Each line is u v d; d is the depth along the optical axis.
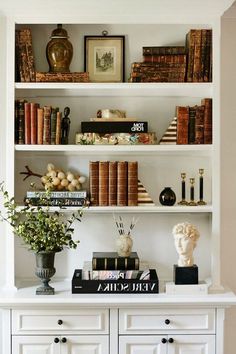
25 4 2.98
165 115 3.37
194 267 3.02
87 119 3.36
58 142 3.12
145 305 2.91
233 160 3.34
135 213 3.37
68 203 3.11
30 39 3.11
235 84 3.32
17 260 3.35
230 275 3.36
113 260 3.03
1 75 3.25
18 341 2.94
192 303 2.90
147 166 3.37
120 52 3.29
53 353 2.95
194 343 2.96
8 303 2.88
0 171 3.27
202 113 3.13
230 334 3.37
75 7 3.01
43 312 2.94
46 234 2.94
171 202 3.17
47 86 3.06
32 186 3.16
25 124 3.11
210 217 3.31
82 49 3.32
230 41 3.32
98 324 2.94
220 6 3.02
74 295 2.97
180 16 3.07
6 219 3.05
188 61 3.13
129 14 3.05
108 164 3.13
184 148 3.08
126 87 3.07
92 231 3.37
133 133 3.14
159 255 3.37
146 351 2.95
